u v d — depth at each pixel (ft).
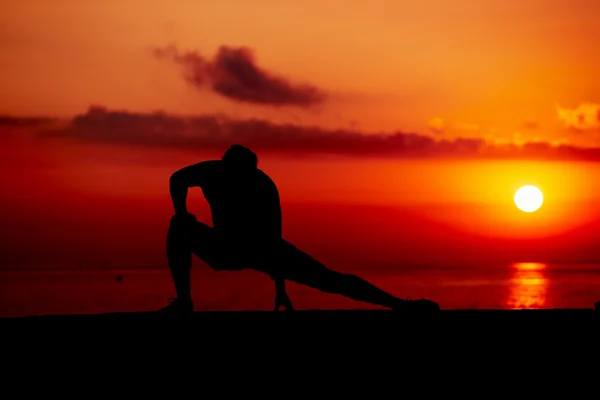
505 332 14.92
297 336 14.55
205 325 14.52
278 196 16.90
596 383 14.64
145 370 14.14
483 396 14.51
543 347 14.82
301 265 16.34
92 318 14.80
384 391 14.38
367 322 14.93
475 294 140.67
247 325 14.53
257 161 17.15
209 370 14.26
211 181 16.81
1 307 109.09
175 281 16.29
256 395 14.20
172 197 16.84
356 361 14.51
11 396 13.83
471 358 14.70
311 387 14.29
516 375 14.62
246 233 16.44
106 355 14.14
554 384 14.61
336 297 130.52
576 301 120.26
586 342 14.89
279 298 16.94
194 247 16.58
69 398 13.94
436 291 151.64
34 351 14.03
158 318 14.93
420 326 14.73
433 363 14.61
